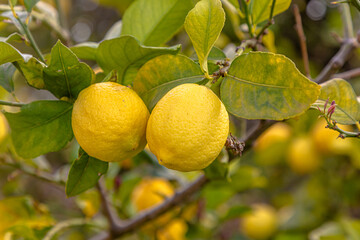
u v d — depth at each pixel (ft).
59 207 3.61
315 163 3.53
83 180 2.05
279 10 2.27
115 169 3.02
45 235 2.56
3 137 2.65
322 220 3.81
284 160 3.95
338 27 4.07
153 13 2.30
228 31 3.37
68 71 1.93
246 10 2.22
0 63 1.94
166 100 1.81
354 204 3.73
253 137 2.41
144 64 2.01
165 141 1.78
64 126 2.06
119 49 2.01
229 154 2.38
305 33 4.23
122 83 2.14
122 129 1.84
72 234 3.71
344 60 2.52
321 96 2.09
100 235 3.02
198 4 1.83
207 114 1.79
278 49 4.00
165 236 2.94
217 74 1.90
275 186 4.36
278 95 1.83
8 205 2.71
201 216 2.95
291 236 3.90
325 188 3.78
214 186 2.98
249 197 5.24
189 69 1.97
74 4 6.26
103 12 6.21
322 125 3.34
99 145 1.85
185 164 1.80
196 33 1.84
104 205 2.62
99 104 1.85
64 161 5.13
